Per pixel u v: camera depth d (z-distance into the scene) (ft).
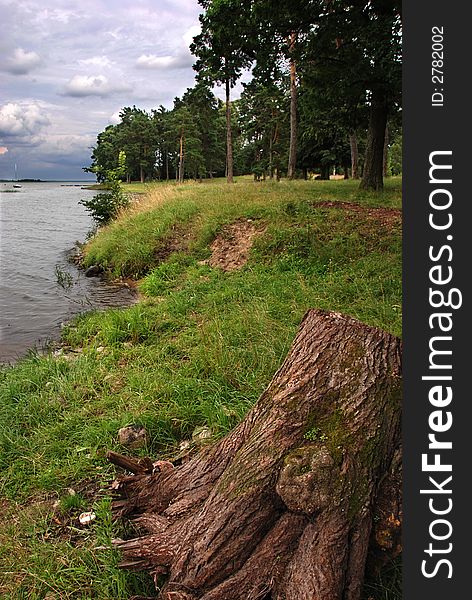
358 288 27.17
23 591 10.39
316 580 8.13
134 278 43.24
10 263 53.52
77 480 13.91
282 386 10.01
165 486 10.80
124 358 21.95
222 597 8.52
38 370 20.89
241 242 40.16
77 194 290.56
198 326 24.35
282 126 154.71
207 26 48.49
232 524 8.86
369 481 8.91
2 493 13.74
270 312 23.88
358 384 9.55
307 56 51.42
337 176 178.09
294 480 8.57
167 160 281.74
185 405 16.52
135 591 10.05
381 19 44.86
